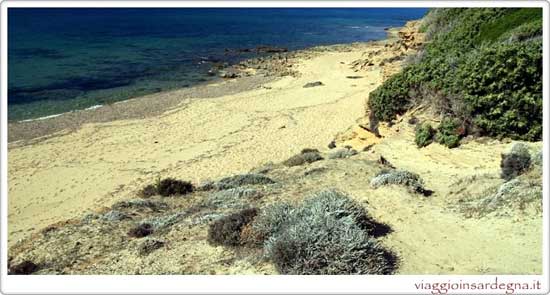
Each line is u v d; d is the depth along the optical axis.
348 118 26.92
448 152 14.46
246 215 8.97
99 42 63.28
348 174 13.05
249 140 23.92
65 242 10.33
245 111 29.38
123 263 8.56
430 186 11.96
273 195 11.98
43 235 11.13
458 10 30.16
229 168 20.23
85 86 37.53
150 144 23.88
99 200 17.48
